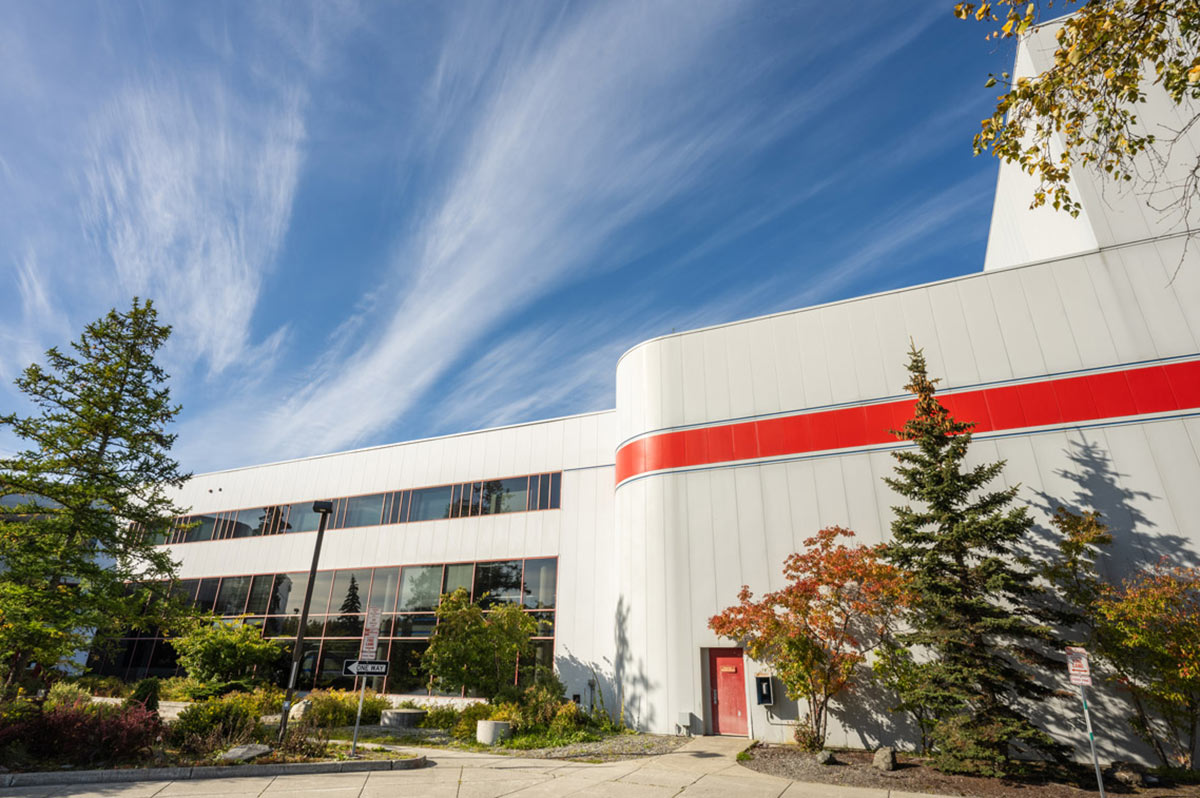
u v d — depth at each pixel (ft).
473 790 37.65
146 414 61.41
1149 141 27.02
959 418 59.26
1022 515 47.91
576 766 46.65
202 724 47.57
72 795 33.53
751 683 60.90
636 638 68.64
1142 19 24.54
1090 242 59.82
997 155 29.22
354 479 108.58
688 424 72.59
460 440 101.19
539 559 87.15
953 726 44.55
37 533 54.95
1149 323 54.65
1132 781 40.45
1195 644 40.55
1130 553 50.06
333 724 68.23
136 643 110.63
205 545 118.11
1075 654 37.78
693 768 45.83
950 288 63.52
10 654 52.16
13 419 56.24
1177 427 51.47
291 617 103.76
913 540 51.90
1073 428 54.95
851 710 55.42
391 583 96.99
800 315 70.28
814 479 63.93
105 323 60.90
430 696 85.15
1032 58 65.31
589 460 88.94
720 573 65.36
